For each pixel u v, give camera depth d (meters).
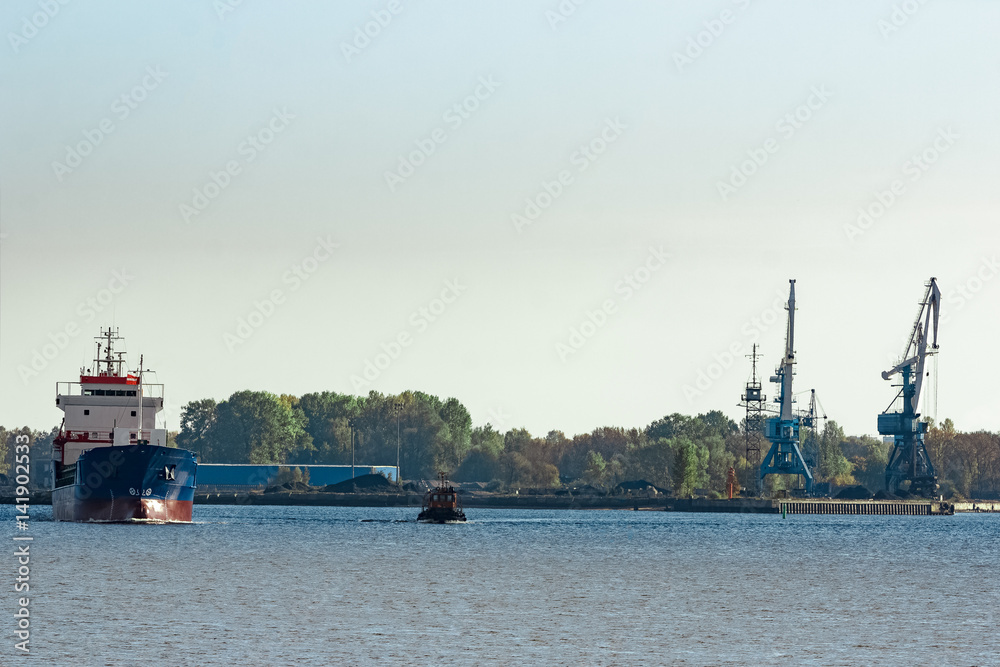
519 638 121.75
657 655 113.25
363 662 107.88
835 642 121.44
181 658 108.94
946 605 153.38
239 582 172.50
